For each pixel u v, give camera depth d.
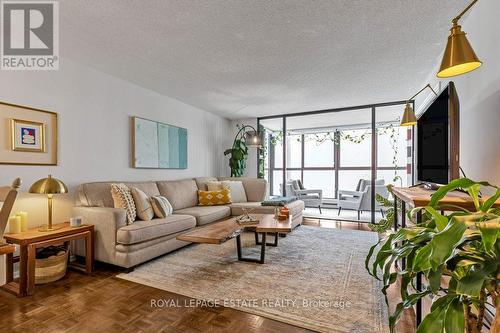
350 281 2.26
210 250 3.15
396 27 2.21
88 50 2.63
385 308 1.83
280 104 4.73
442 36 2.36
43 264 2.20
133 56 2.77
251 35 2.34
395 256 0.85
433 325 0.66
